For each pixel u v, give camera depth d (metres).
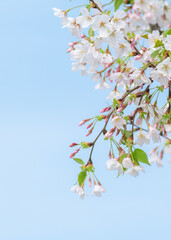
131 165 3.81
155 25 3.65
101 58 3.85
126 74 4.03
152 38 3.71
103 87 4.35
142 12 3.11
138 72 3.83
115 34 3.68
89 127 4.17
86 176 4.09
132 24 3.12
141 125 4.00
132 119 4.20
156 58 3.83
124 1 3.32
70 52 4.12
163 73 3.66
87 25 3.67
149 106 4.09
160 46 3.76
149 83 3.85
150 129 3.89
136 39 3.88
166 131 4.05
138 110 4.09
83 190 4.05
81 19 3.69
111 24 3.61
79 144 4.13
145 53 3.75
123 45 3.83
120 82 4.15
